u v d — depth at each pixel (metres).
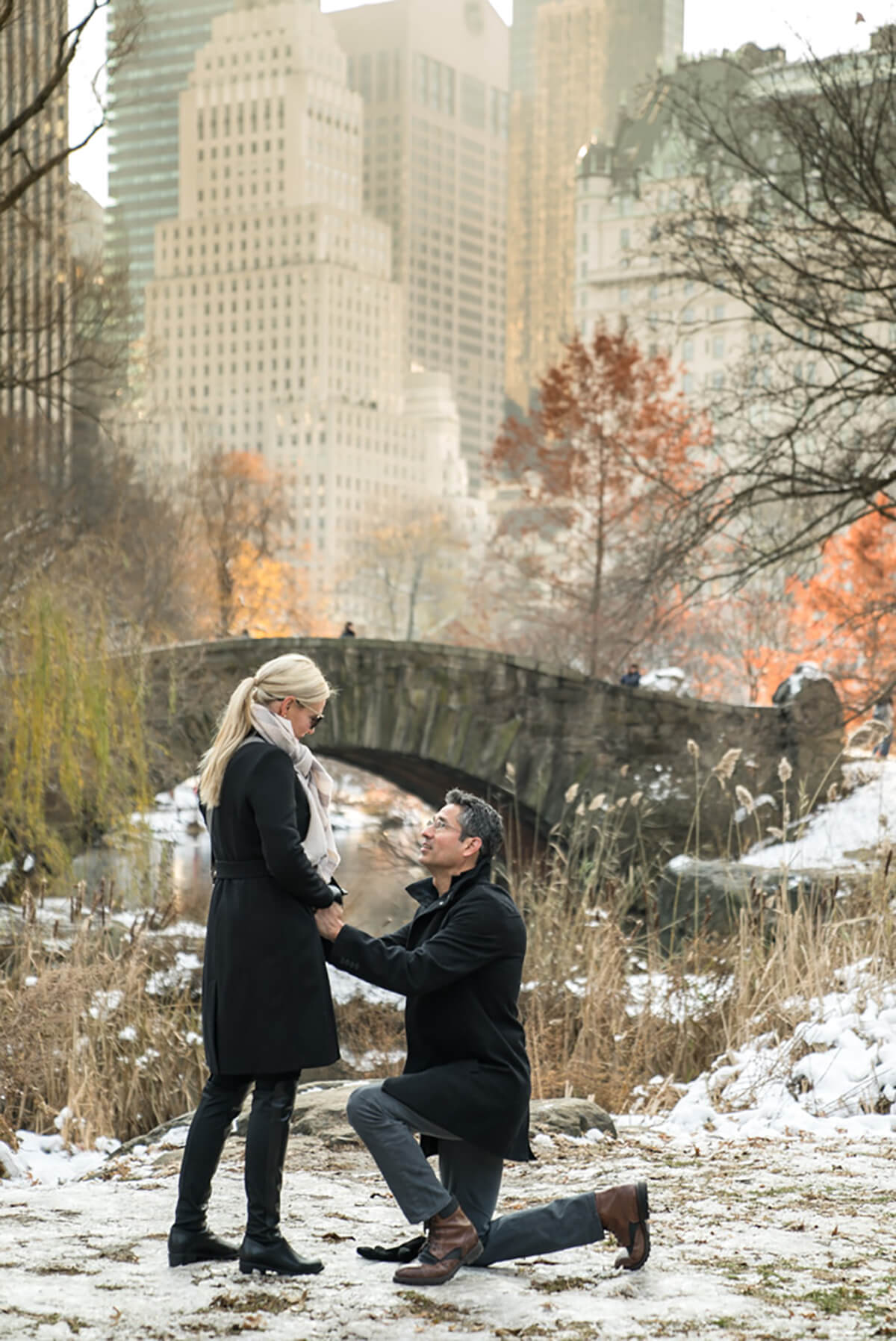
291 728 4.30
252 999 4.14
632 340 32.53
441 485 189.38
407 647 20.36
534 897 13.07
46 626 13.70
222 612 40.12
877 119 17.52
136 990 10.39
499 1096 4.11
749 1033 9.57
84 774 13.74
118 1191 5.75
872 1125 7.77
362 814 24.70
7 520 17.69
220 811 4.25
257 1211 4.22
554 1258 4.55
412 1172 4.07
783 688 20.30
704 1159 6.67
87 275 19.14
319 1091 8.30
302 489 168.25
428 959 4.06
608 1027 10.03
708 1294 4.11
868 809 17.33
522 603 41.88
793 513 20.61
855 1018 8.95
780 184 18.84
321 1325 3.70
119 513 23.09
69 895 12.68
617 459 32.16
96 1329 3.63
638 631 21.95
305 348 182.25
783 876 11.12
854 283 18.62
